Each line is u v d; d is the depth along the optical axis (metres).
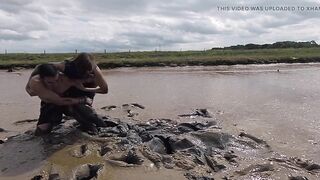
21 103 19.27
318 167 9.66
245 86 25.72
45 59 56.62
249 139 11.86
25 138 11.84
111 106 17.59
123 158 10.25
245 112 16.41
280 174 9.33
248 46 118.88
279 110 16.70
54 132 12.12
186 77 33.28
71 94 12.05
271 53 65.31
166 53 73.94
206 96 21.28
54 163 9.95
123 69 44.12
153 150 10.72
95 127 12.38
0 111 17.05
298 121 14.51
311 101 18.77
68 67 11.77
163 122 13.80
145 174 9.37
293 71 38.69
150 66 46.84
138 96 21.53
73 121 13.26
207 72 38.75
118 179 9.06
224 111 16.70
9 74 38.94
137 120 14.73
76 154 10.50
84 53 11.79
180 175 9.33
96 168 9.55
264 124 14.11
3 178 9.24
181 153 10.55
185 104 18.64
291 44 117.69
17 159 10.33
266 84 26.64
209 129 12.85
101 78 12.05
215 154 10.70
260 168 9.63
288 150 11.13
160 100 19.97
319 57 53.22
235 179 9.08
